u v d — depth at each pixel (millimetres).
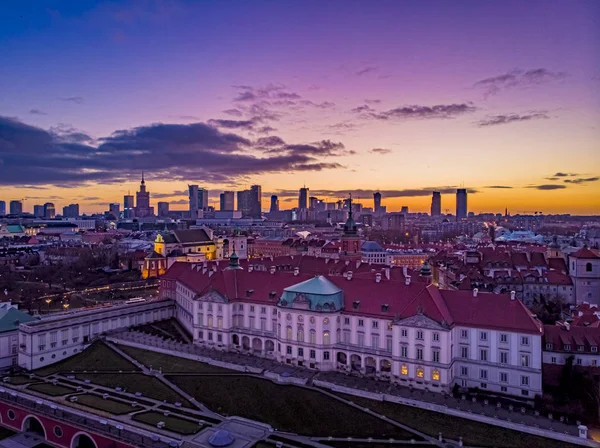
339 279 146750
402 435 100250
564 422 101875
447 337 118375
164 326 187000
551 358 123312
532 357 115188
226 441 96312
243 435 102250
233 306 154500
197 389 126312
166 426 104188
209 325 157250
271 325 148000
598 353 120625
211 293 156125
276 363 140875
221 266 198125
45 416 113688
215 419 110125
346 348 133375
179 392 125188
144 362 147000
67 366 150500
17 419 120438
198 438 99062
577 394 113312
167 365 143500
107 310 176250
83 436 112188
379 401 114750
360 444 98438
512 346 117438
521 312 120250
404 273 164125
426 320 121000
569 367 117062
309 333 135750
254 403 117125
